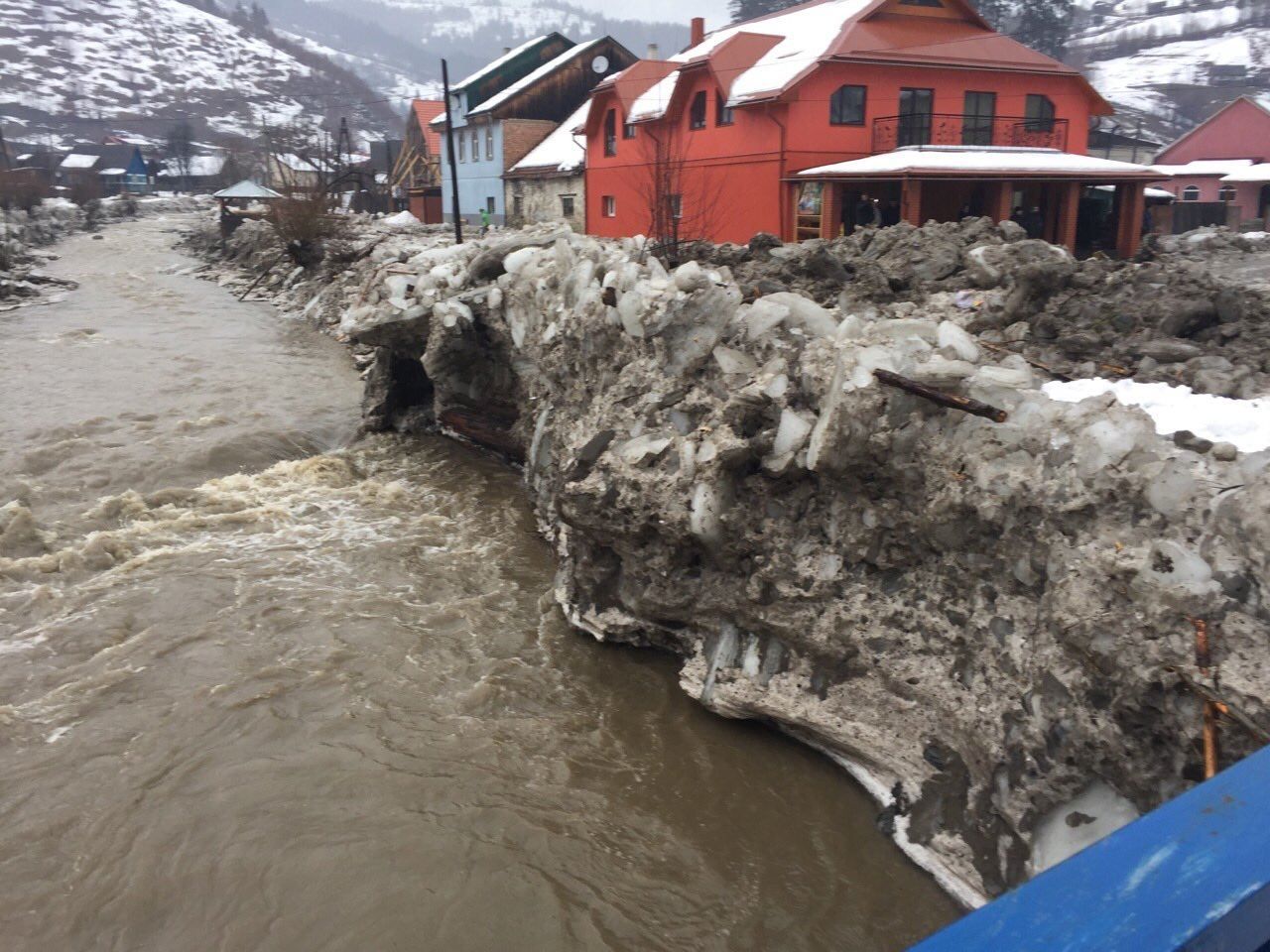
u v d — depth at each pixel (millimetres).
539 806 6621
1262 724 4270
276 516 12117
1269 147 43875
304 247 32656
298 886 5945
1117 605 5074
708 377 8094
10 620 9367
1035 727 5387
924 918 5598
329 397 17922
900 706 6414
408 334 14328
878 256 13430
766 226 26516
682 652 8211
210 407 16938
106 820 6551
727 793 6734
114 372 19812
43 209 59719
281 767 7062
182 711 7777
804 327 8141
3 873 6117
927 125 26484
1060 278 10391
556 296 11414
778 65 26500
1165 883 1342
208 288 35188
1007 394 6289
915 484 6469
